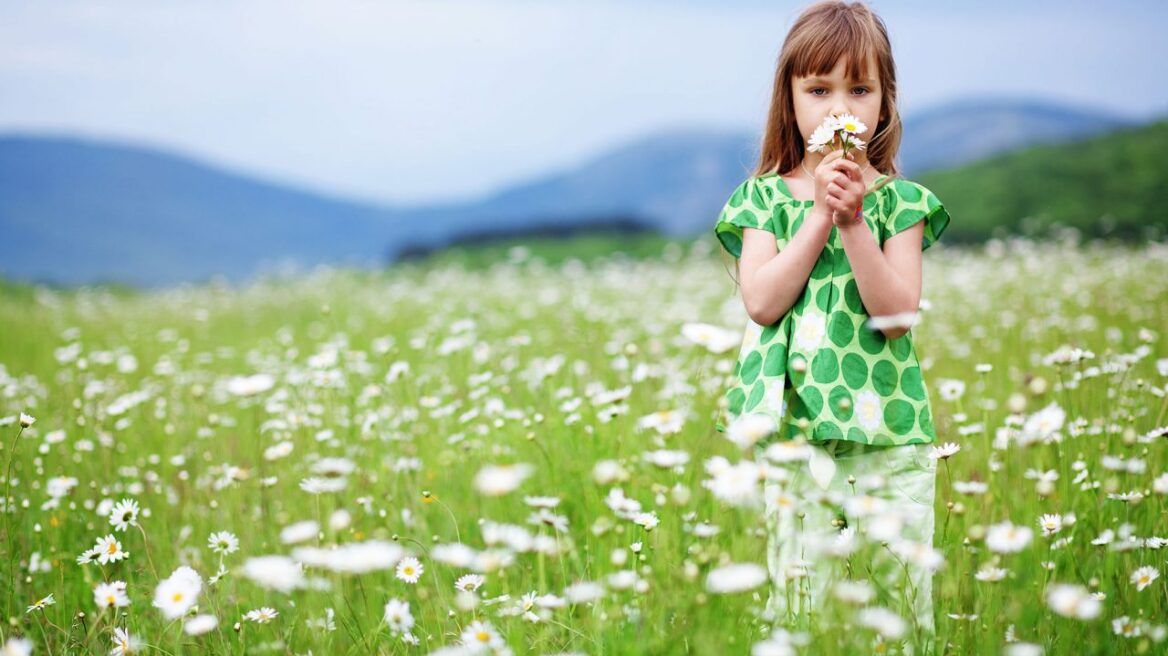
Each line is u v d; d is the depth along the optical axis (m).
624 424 3.47
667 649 2.12
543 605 2.29
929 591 2.39
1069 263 10.18
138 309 12.28
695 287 10.73
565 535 3.08
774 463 2.43
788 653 1.93
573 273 13.52
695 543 2.54
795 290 2.51
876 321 2.44
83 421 4.19
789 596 2.25
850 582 2.10
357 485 3.68
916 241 2.61
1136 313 6.70
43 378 6.57
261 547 3.24
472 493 3.52
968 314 7.40
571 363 5.46
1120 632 2.18
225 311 11.79
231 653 2.53
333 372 4.61
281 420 4.52
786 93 2.72
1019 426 3.24
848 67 2.56
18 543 3.26
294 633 2.60
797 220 2.66
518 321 8.39
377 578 2.99
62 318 11.02
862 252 2.40
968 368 5.40
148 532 3.55
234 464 4.11
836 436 2.43
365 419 4.32
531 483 3.54
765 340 2.60
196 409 5.04
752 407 2.53
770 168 2.80
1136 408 3.57
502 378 4.82
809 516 2.47
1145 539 2.54
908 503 2.47
